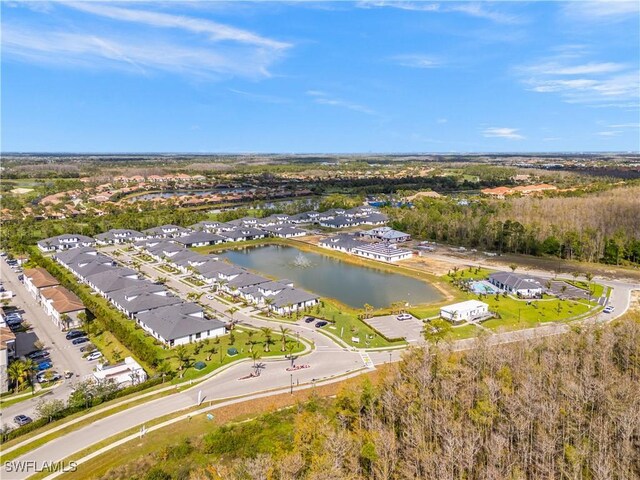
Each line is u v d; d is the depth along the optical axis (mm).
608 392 71000
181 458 67812
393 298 148750
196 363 98312
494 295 148375
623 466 59906
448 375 76438
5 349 89500
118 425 76188
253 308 136125
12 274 176625
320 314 130750
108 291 143250
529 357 85875
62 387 89938
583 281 163125
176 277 169250
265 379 92812
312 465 57781
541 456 62062
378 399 75875
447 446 60344
